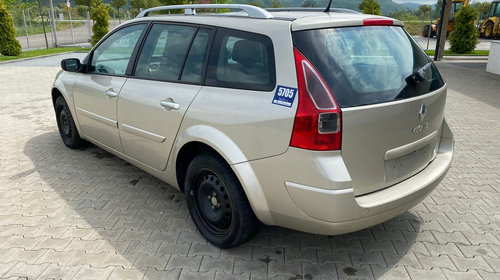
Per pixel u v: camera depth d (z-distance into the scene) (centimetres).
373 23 284
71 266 286
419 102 272
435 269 286
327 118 231
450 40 2056
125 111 371
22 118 709
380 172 260
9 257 296
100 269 283
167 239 322
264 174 257
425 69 295
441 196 405
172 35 341
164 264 289
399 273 281
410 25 4050
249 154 262
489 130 650
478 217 362
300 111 234
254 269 284
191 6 332
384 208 252
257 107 256
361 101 243
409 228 343
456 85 1084
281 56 251
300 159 237
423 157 299
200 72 305
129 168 471
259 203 265
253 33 273
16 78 1188
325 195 232
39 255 299
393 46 286
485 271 284
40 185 424
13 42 1838
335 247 313
